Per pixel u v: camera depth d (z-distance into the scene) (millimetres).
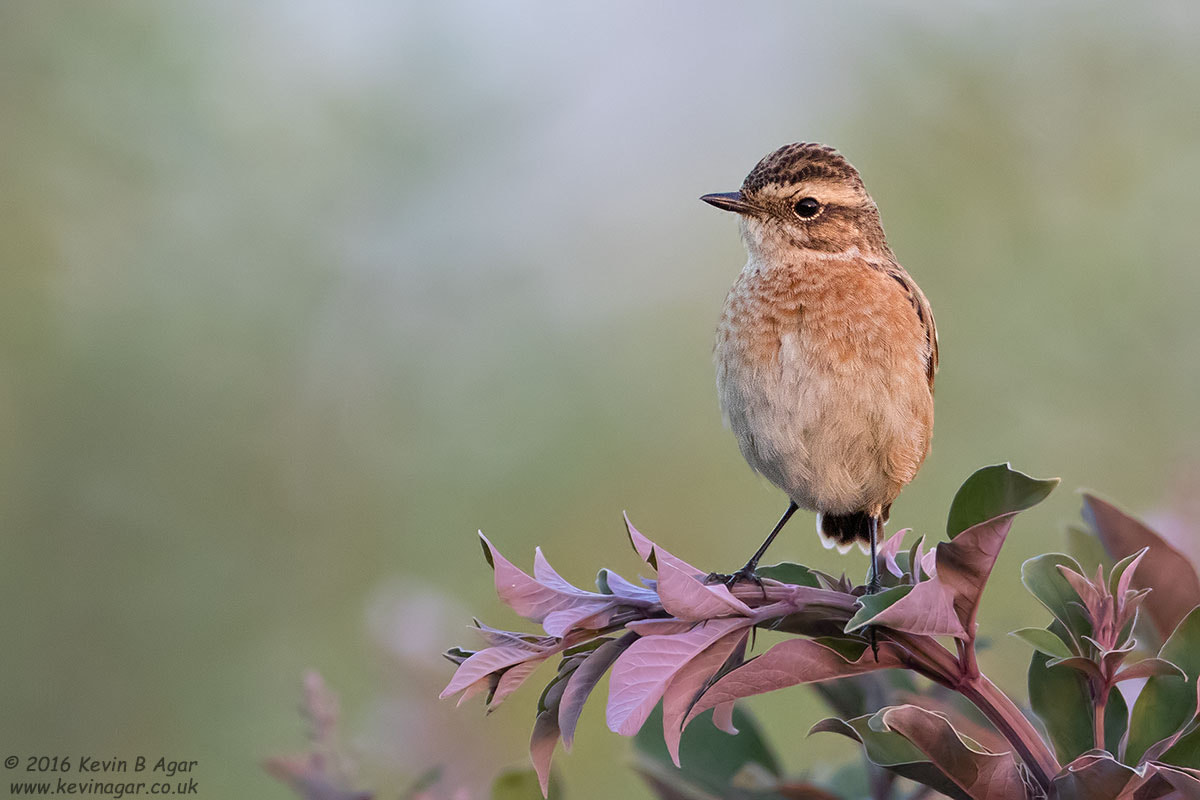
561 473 13305
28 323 12617
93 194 13125
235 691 12086
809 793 5590
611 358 13883
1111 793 4008
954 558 4195
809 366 8117
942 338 12992
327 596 12664
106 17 13328
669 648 4277
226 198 13414
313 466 12977
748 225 8836
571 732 4301
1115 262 12789
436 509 13000
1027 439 12461
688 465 13539
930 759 4121
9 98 13094
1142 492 11969
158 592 12281
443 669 8031
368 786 6402
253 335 13125
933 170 13562
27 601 12078
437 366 13547
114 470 12508
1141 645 5375
